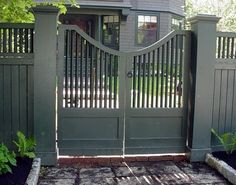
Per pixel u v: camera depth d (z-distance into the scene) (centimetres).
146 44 1505
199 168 423
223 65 448
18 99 418
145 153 453
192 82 445
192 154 442
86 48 432
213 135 455
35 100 412
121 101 443
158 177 392
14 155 385
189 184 372
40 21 405
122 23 1438
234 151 448
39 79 410
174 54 446
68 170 410
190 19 443
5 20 473
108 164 435
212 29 432
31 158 411
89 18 1502
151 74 445
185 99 454
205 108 441
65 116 434
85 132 440
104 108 440
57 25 418
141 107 446
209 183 375
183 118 456
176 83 450
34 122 414
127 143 448
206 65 435
